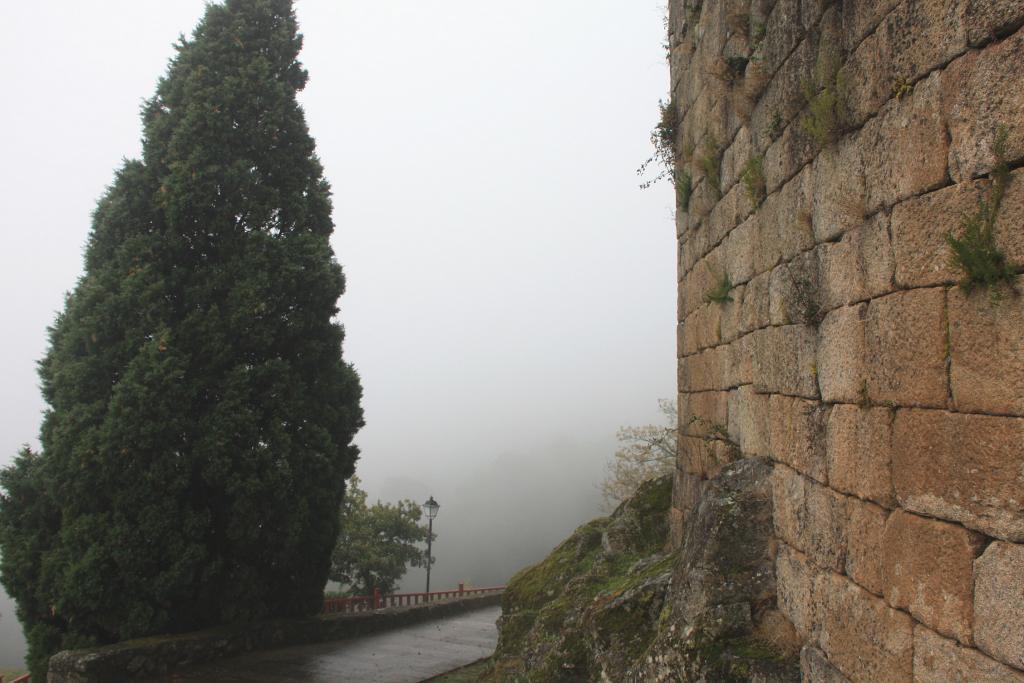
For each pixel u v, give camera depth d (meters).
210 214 14.19
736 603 4.79
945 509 2.88
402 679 12.12
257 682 11.62
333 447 14.75
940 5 2.95
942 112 2.95
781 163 4.87
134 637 12.47
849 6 3.79
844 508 3.80
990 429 2.61
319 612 16.39
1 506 13.02
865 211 3.62
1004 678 2.50
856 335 3.71
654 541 8.66
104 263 13.84
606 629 6.35
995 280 2.57
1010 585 2.48
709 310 6.88
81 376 12.84
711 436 6.58
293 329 14.52
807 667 4.18
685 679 4.64
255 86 14.94
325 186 16.22
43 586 12.54
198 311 13.55
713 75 6.41
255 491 13.21
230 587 13.71
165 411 12.60
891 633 3.27
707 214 6.99
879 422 3.45
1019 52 2.49
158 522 12.42
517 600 10.28
